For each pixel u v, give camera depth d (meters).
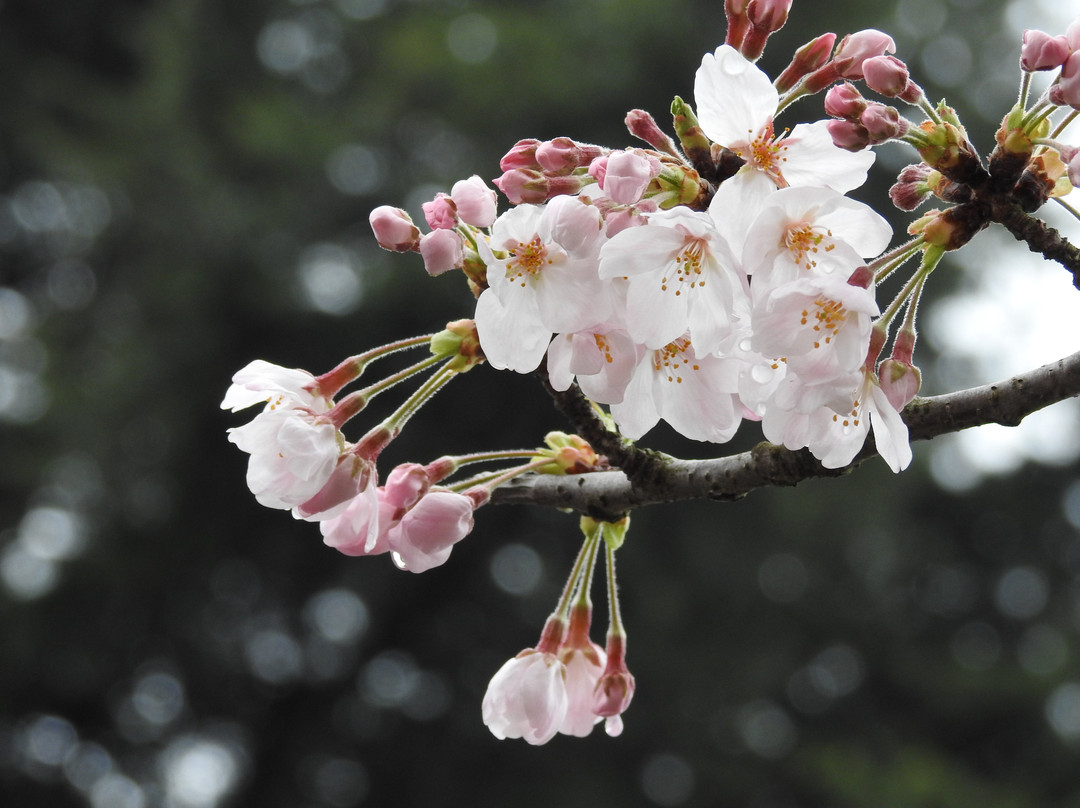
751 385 2.19
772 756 16.48
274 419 2.25
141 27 19.91
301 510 2.22
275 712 17.64
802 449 2.35
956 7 19.69
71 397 15.87
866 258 2.18
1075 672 18.36
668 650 16.25
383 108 17.47
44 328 17.06
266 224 16.62
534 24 17.84
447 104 17.22
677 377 2.35
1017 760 17.94
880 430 2.13
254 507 16.56
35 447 15.84
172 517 16.36
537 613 17.00
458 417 15.90
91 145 17.77
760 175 2.13
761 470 2.39
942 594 20.47
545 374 2.43
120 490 16.09
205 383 16.33
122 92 19.47
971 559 20.75
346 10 20.28
